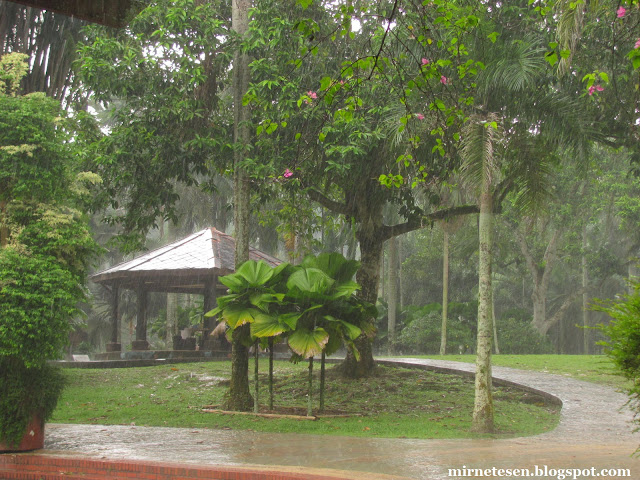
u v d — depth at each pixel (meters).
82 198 10.00
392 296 32.25
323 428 10.27
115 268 22.48
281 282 11.86
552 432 9.77
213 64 13.46
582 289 32.53
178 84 13.20
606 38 12.02
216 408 12.33
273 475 6.43
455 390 14.98
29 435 8.09
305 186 14.16
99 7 3.91
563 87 12.62
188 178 14.05
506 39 11.75
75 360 20.27
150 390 14.77
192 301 39.12
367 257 16.25
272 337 11.73
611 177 26.86
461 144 10.03
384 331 34.88
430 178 13.41
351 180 14.05
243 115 12.79
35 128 8.91
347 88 6.54
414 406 13.20
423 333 31.02
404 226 16.28
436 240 33.97
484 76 10.32
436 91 10.96
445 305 28.69
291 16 12.97
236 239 12.66
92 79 12.52
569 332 39.44
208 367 18.50
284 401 13.73
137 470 7.04
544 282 32.44
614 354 5.19
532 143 11.38
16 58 9.48
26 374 8.27
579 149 11.23
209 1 13.84
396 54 11.56
